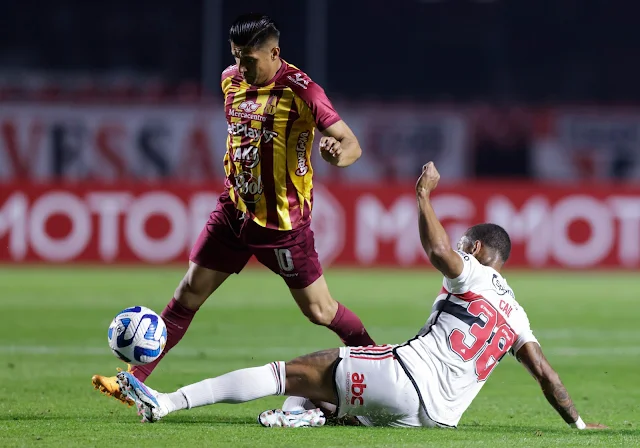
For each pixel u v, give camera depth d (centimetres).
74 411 2175
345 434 1838
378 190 7125
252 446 1706
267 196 2100
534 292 5812
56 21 10762
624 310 4988
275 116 2056
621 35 11094
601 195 7169
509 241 2016
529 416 2272
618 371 3117
